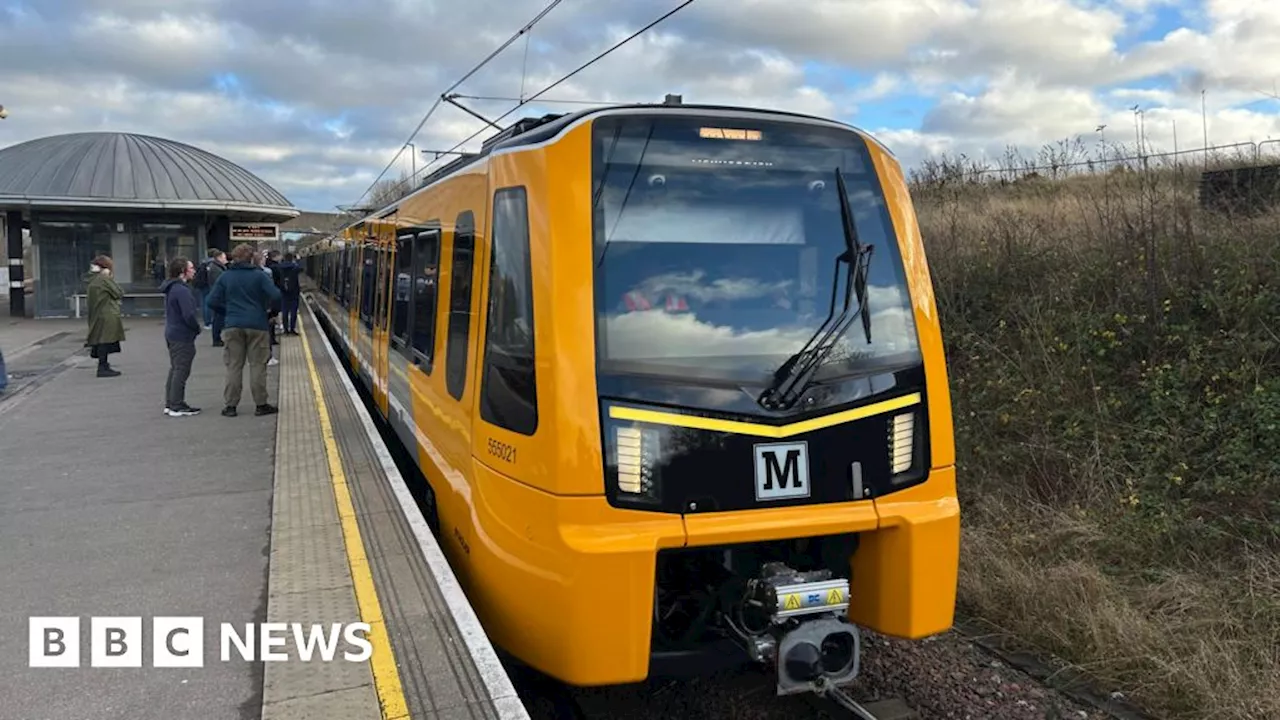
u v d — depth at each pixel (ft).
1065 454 22.31
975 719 13.89
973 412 26.16
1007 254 32.35
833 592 11.62
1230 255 25.79
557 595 11.07
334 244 57.82
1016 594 17.31
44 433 28.66
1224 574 17.15
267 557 16.55
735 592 12.49
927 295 13.32
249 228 85.97
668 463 11.27
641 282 11.93
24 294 78.89
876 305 12.87
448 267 16.48
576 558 10.88
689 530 11.23
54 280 75.15
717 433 11.46
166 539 17.78
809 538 12.86
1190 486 20.21
